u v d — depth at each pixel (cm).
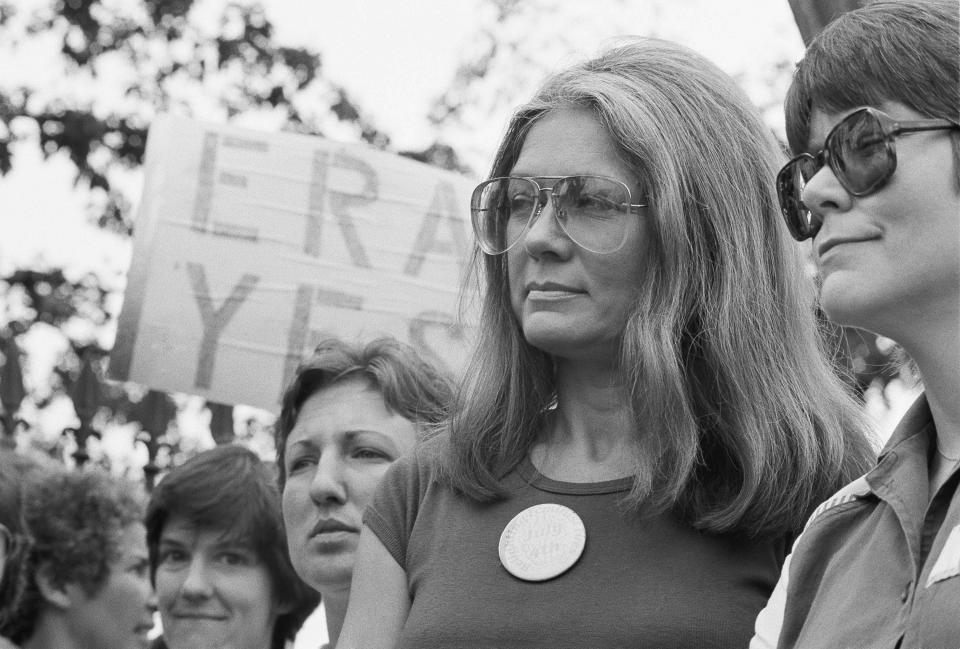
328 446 368
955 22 204
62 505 460
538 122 283
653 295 269
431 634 256
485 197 285
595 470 272
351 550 362
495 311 288
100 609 460
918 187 196
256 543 427
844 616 199
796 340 283
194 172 584
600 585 254
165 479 434
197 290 575
